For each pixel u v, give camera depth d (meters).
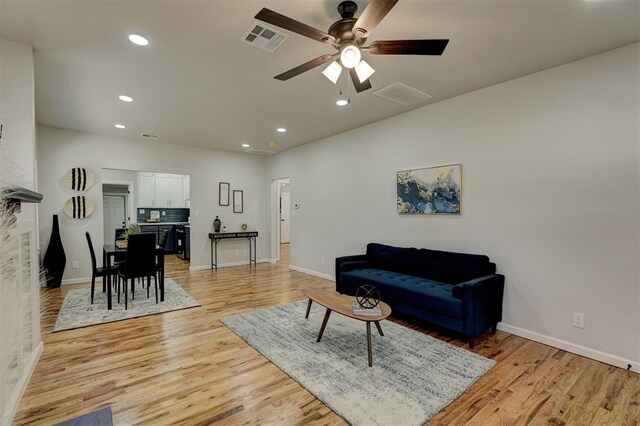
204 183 6.62
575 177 2.75
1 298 1.60
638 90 2.44
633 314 2.46
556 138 2.86
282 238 10.77
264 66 2.84
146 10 2.05
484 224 3.39
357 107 3.97
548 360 2.62
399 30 2.29
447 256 3.54
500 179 3.25
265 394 2.12
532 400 2.07
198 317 3.62
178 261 7.54
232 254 7.04
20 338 2.04
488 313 3.00
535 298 3.00
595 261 2.65
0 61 2.37
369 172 4.77
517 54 2.63
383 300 3.48
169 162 6.12
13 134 2.39
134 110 4.04
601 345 2.61
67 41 2.42
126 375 2.35
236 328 3.27
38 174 4.82
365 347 2.83
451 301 2.86
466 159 3.54
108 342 2.93
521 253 3.10
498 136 3.26
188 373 2.39
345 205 5.22
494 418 1.89
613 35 2.34
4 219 1.65
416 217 4.11
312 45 2.48
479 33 2.32
